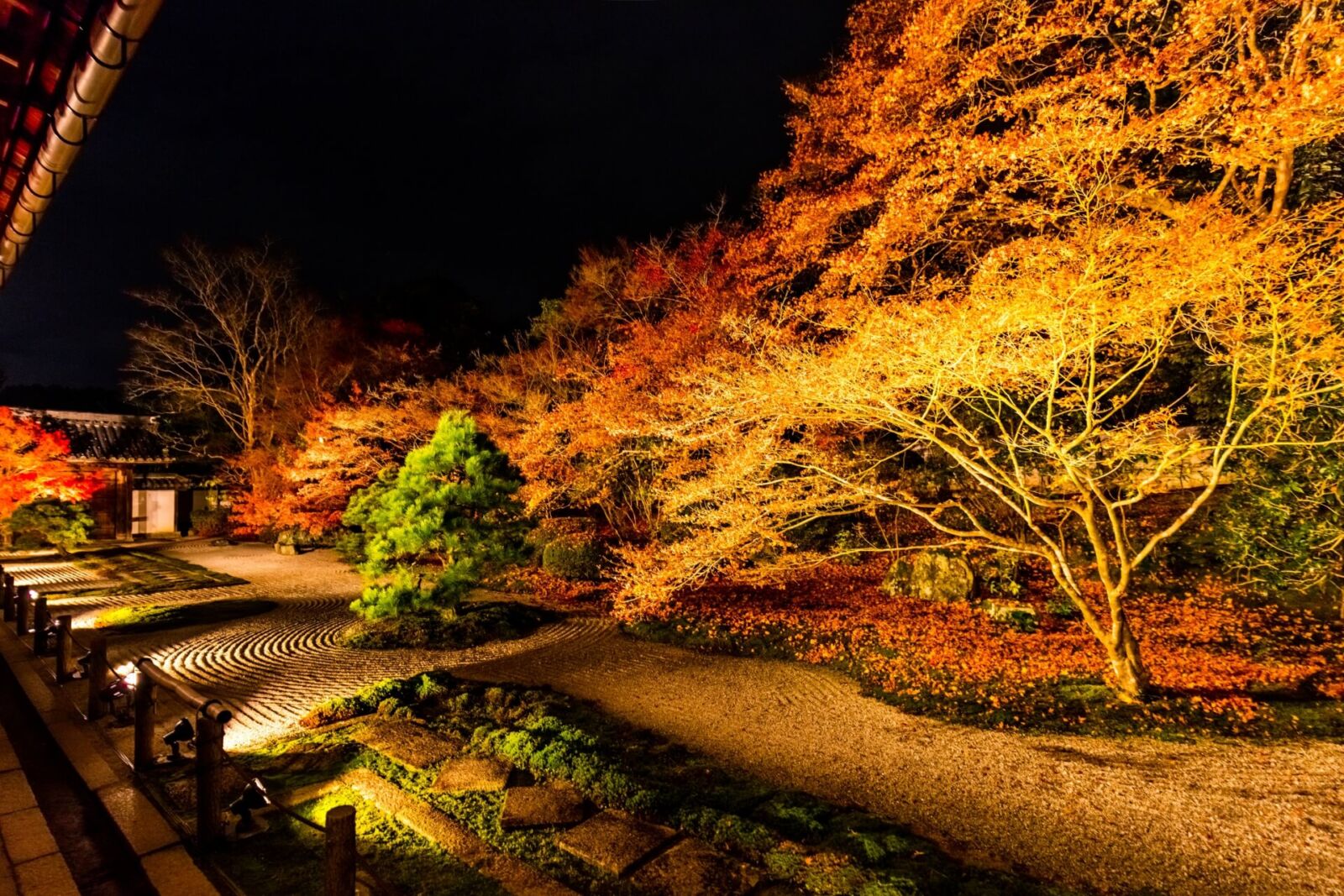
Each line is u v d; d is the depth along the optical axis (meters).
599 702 7.39
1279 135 5.44
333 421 17.08
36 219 3.13
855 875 3.90
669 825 4.62
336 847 3.10
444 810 4.85
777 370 6.89
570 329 16.30
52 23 1.95
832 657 9.02
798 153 10.90
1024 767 5.57
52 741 5.95
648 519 14.30
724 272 11.92
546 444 13.01
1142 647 8.26
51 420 25.41
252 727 6.74
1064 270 5.07
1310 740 5.65
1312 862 4.07
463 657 9.36
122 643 10.12
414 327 22.16
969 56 8.32
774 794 5.10
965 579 11.24
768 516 8.50
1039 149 6.11
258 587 15.08
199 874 3.89
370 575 10.05
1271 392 5.69
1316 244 5.45
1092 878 4.04
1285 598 8.61
